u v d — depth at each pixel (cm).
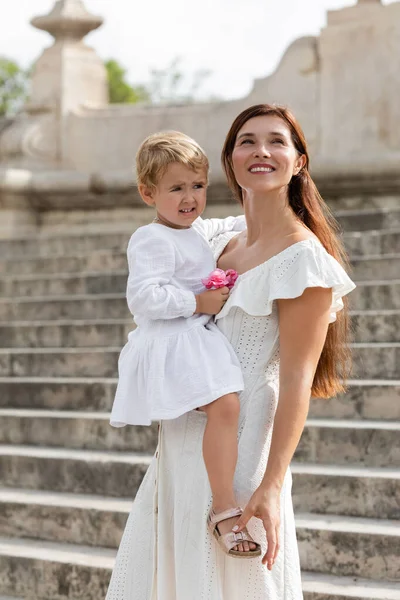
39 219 1295
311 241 328
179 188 351
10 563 544
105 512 559
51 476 620
